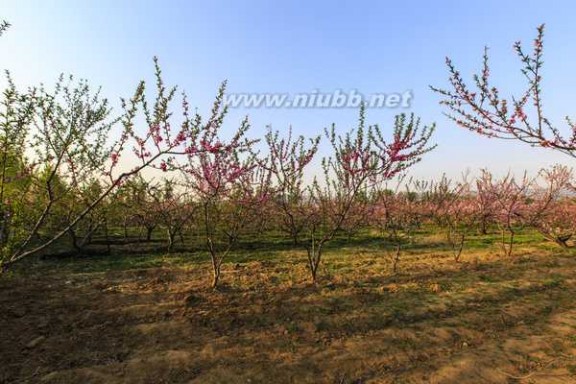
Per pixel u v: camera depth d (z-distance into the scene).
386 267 9.47
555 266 9.66
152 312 6.21
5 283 7.74
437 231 17.05
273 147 8.14
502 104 3.35
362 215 10.02
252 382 4.23
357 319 5.94
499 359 4.77
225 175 7.07
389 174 7.16
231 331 5.56
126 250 11.70
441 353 4.95
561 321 6.06
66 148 4.80
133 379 4.25
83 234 12.54
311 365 4.61
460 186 14.55
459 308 6.51
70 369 4.45
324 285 7.69
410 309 6.39
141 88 4.73
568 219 14.05
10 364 4.53
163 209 11.10
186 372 4.42
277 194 8.70
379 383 4.25
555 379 4.28
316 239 14.25
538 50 3.12
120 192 6.54
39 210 6.39
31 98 4.48
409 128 6.77
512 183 14.15
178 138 4.88
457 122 3.69
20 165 5.43
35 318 5.90
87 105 4.96
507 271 9.05
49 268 9.29
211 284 7.75
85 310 6.29
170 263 9.98
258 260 10.44
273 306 6.47
